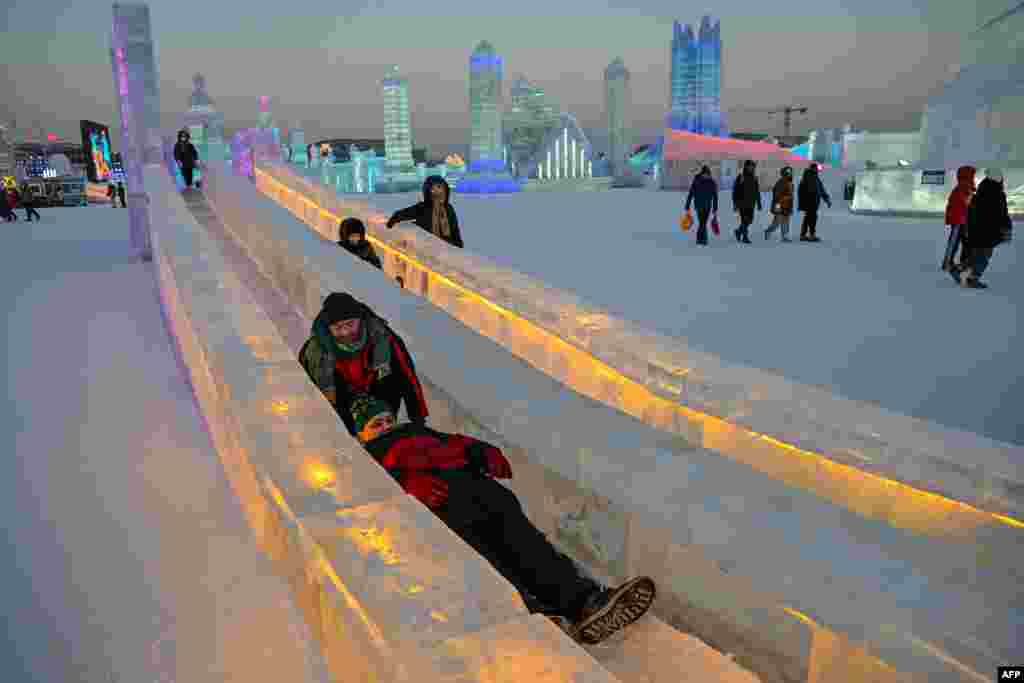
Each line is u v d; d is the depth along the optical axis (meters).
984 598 1.67
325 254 6.31
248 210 9.28
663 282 9.91
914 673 1.66
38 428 4.63
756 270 11.06
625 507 2.55
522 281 4.27
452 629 1.46
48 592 2.79
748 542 2.04
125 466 4.04
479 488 2.47
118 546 3.15
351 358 3.14
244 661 2.37
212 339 3.31
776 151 45.22
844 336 6.79
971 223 9.35
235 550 3.11
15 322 7.86
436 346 4.00
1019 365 5.74
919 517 1.93
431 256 5.21
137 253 13.32
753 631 2.11
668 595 2.44
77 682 2.28
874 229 18.39
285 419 2.44
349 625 1.56
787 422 2.30
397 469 2.56
